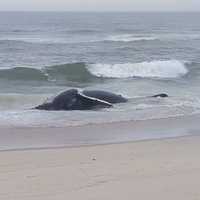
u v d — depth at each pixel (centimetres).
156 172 2855
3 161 3125
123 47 14488
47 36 19525
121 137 4012
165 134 4131
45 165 3025
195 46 15262
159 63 9994
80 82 8938
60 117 4828
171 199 2417
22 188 2567
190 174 2817
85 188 2569
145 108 5306
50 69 9294
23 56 12206
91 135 4081
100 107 5400
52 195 2469
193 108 5325
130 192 2512
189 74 9706
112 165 3014
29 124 4491
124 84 7900
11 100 5875
